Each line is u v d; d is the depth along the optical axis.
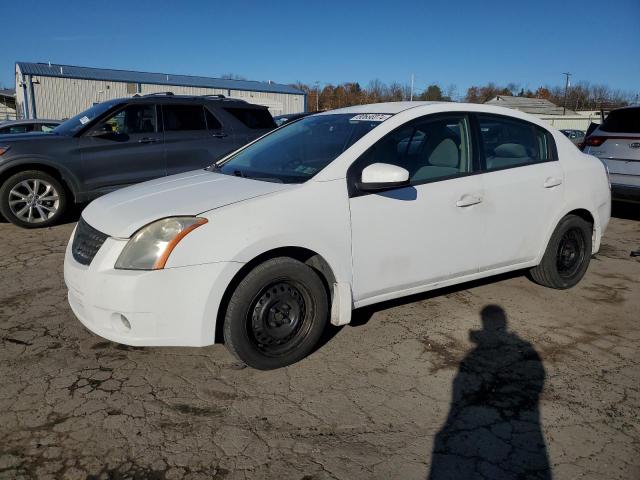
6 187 6.29
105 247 2.83
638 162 6.80
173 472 2.25
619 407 2.79
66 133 6.75
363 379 3.03
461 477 2.25
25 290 4.34
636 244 6.33
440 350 3.40
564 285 4.46
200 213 2.81
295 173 3.32
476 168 3.77
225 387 2.93
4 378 2.97
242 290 2.84
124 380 2.97
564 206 4.24
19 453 2.35
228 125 7.76
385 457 2.37
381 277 3.34
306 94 46.09
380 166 3.09
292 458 2.35
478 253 3.79
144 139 7.03
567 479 2.25
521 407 2.78
